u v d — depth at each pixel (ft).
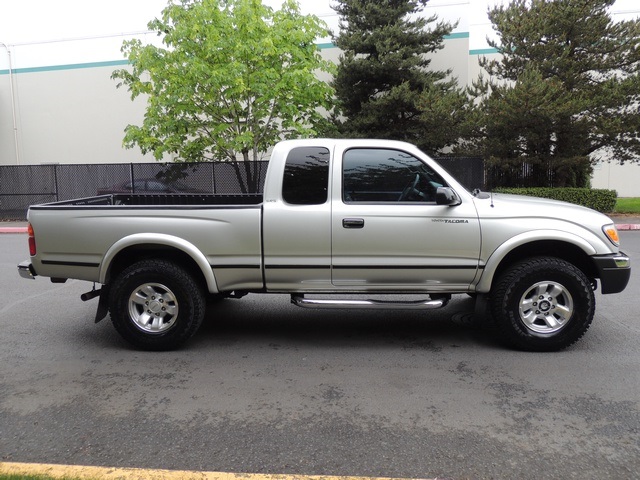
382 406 12.91
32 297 24.91
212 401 13.32
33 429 11.88
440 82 62.95
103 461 10.47
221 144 53.11
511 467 10.11
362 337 18.42
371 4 58.13
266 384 14.38
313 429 11.76
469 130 53.98
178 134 53.67
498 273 16.83
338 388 14.05
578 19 52.49
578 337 16.22
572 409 12.60
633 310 21.15
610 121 50.24
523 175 60.44
